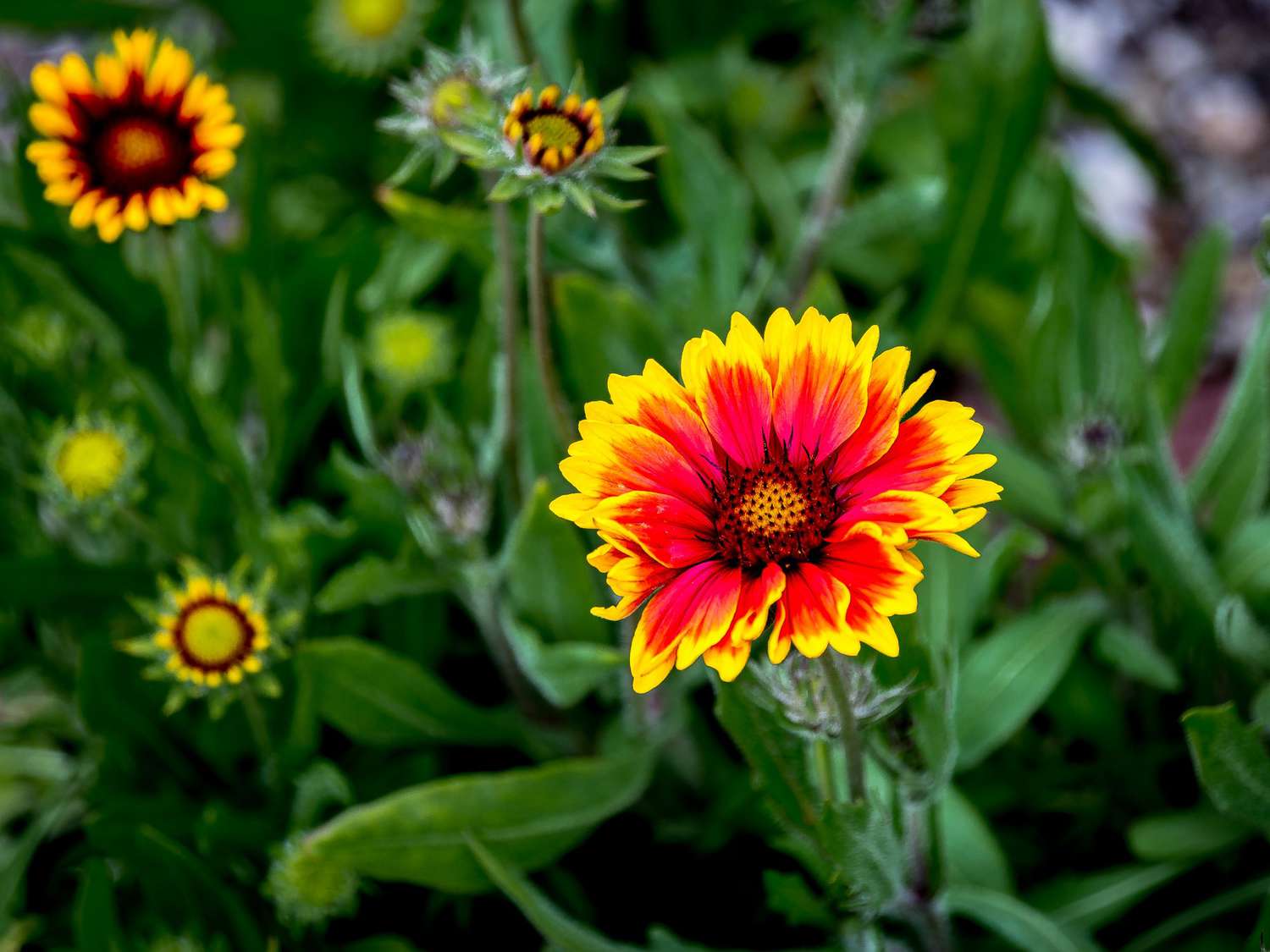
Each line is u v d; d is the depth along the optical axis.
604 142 0.59
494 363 0.74
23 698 0.80
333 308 0.75
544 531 0.67
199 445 0.77
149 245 0.78
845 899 0.61
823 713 0.57
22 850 0.71
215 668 0.66
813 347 0.55
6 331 0.75
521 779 0.67
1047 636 0.70
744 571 0.54
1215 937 0.68
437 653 0.75
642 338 0.73
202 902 0.69
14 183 0.80
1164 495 0.72
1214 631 0.69
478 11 0.81
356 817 0.65
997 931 0.67
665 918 0.73
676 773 0.74
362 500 0.72
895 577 0.53
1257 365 0.72
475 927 0.72
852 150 0.79
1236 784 0.61
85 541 0.76
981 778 0.73
